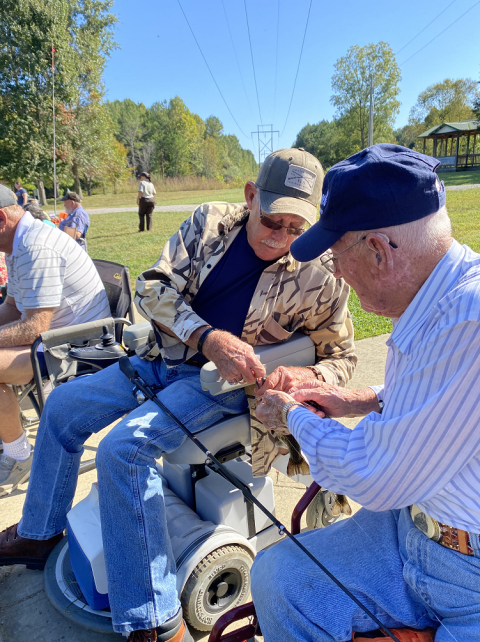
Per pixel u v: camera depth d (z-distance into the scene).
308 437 1.14
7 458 2.55
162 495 1.55
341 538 1.23
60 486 1.89
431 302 0.98
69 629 1.73
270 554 1.25
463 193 17.91
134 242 12.52
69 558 1.95
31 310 2.51
